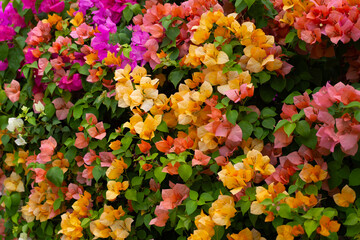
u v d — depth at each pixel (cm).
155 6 90
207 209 78
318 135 70
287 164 76
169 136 82
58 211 98
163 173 79
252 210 72
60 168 94
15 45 104
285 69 80
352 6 77
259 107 84
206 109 81
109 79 91
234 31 80
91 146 91
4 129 106
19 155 104
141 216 86
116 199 92
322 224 68
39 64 98
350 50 82
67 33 99
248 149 79
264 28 86
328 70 88
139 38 90
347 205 72
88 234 91
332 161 74
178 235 87
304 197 70
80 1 99
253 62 79
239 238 75
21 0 103
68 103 97
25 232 105
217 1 88
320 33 76
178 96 83
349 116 68
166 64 86
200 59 81
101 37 91
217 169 78
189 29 85
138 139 89
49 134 98
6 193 108
